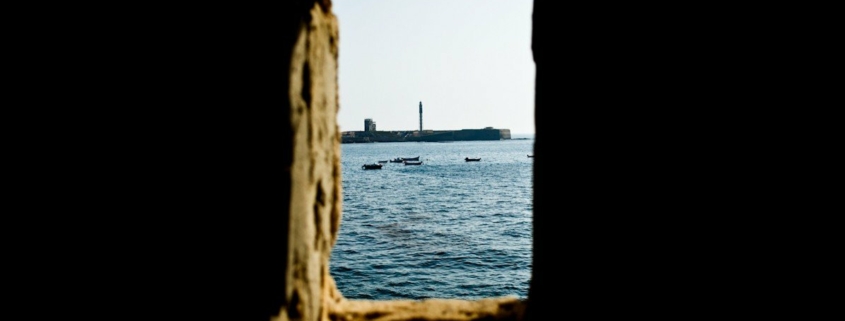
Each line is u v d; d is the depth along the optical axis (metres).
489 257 20.80
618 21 2.73
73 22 2.47
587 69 2.89
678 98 2.51
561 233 3.08
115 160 2.48
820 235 2.23
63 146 2.46
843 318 2.19
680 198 2.49
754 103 2.35
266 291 2.59
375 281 17.56
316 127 3.16
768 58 2.33
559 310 3.07
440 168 80.69
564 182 3.05
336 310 4.04
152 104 2.49
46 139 2.45
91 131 2.47
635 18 2.65
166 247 2.49
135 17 2.49
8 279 2.39
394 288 16.83
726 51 2.40
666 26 2.55
